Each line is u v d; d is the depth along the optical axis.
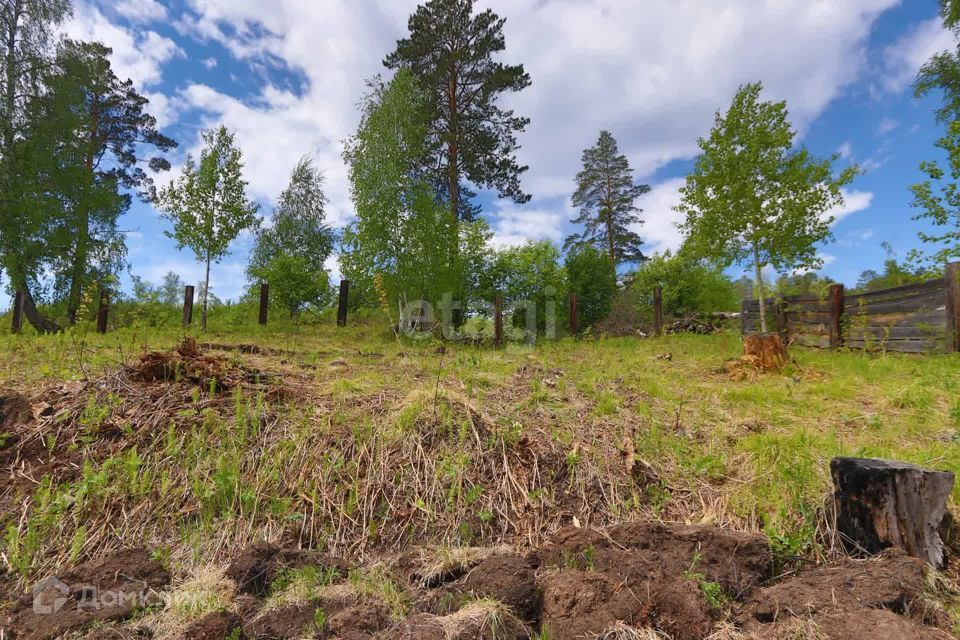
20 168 14.39
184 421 3.49
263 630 2.04
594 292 15.71
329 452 3.31
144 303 11.38
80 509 2.78
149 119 21.59
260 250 21.80
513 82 17.20
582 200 30.91
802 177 9.78
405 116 12.79
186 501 2.92
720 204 10.23
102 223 16.88
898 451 3.57
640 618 1.99
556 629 1.98
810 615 2.00
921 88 11.82
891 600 2.07
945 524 2.67
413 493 3.05
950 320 6.80
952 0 11.05
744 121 10.16
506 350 9.11
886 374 6.03
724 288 19.14
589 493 3.10
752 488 3.14
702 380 6.12
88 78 16.41
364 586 2.31
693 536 2.52
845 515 2.69
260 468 3.15
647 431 3.90
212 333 10.45
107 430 3.34
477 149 17.69
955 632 1.98
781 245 10.04
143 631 2.04
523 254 14.64
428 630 1.95
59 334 7.80
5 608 2.22
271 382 4.41
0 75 14.48
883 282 12.04
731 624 2.01
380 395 4.26
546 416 4.11
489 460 3.31
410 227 12.20
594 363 7.19
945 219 9.98
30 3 14.59
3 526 2.68
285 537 2.76
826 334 8.99
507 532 2.85
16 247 14.17
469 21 17.08
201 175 11.77
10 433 3.27
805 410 4.65
